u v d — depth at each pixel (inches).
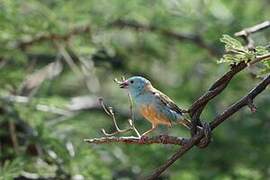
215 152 621.0
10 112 492.7
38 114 507.8
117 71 705.6
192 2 617.3
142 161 579.2
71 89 706.2
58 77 677.9
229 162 615.5
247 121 633.6
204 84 684.1
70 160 482.0
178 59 687.7
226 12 623.2
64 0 591.5
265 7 657.0
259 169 594.2
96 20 579.5
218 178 593.0
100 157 527.5
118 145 581.9
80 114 616.7
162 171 203.6
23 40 557.3
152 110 257.8
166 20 615.2
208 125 199.6
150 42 670.5
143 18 615.5
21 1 558.3
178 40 645.9
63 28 558.6
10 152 483.5
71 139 530.0
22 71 543.5
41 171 470.3
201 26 624.7
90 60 604.4
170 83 708.0
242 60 205.5
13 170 434.0
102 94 716.0
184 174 598.9
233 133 632.4
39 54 607.2
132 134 605.9
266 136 622.5
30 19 547.2
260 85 199.3
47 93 570.9
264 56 205.3
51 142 485.4
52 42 579.2
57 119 524.7
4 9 541.0
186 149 200.8
